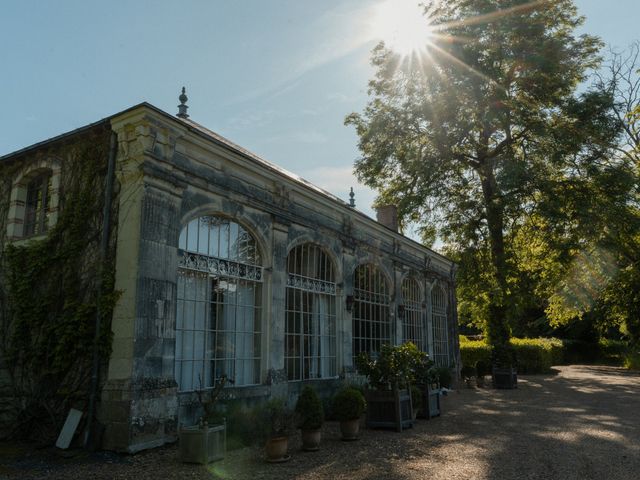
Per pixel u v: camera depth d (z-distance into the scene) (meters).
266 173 11.27
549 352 28.05
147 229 8.32
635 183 20.56
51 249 9.35
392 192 26.95
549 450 7.99
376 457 7.60
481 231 23.31
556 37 21.86
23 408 8.86
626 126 23.23
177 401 8.45
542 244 23.94
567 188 21.45
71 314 8.65
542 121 21.42
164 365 8.31
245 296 10.70
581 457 7.48
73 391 8.28
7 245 10.12
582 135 20.80
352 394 9.07
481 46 21.50
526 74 22.22
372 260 16.05
